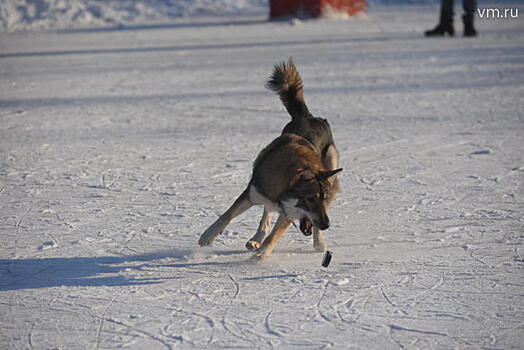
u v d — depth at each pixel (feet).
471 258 28.32
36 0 185.98
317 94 72.38
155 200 37.70
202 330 21.91
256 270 27.76
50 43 132.67
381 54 104.17
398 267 27.58
